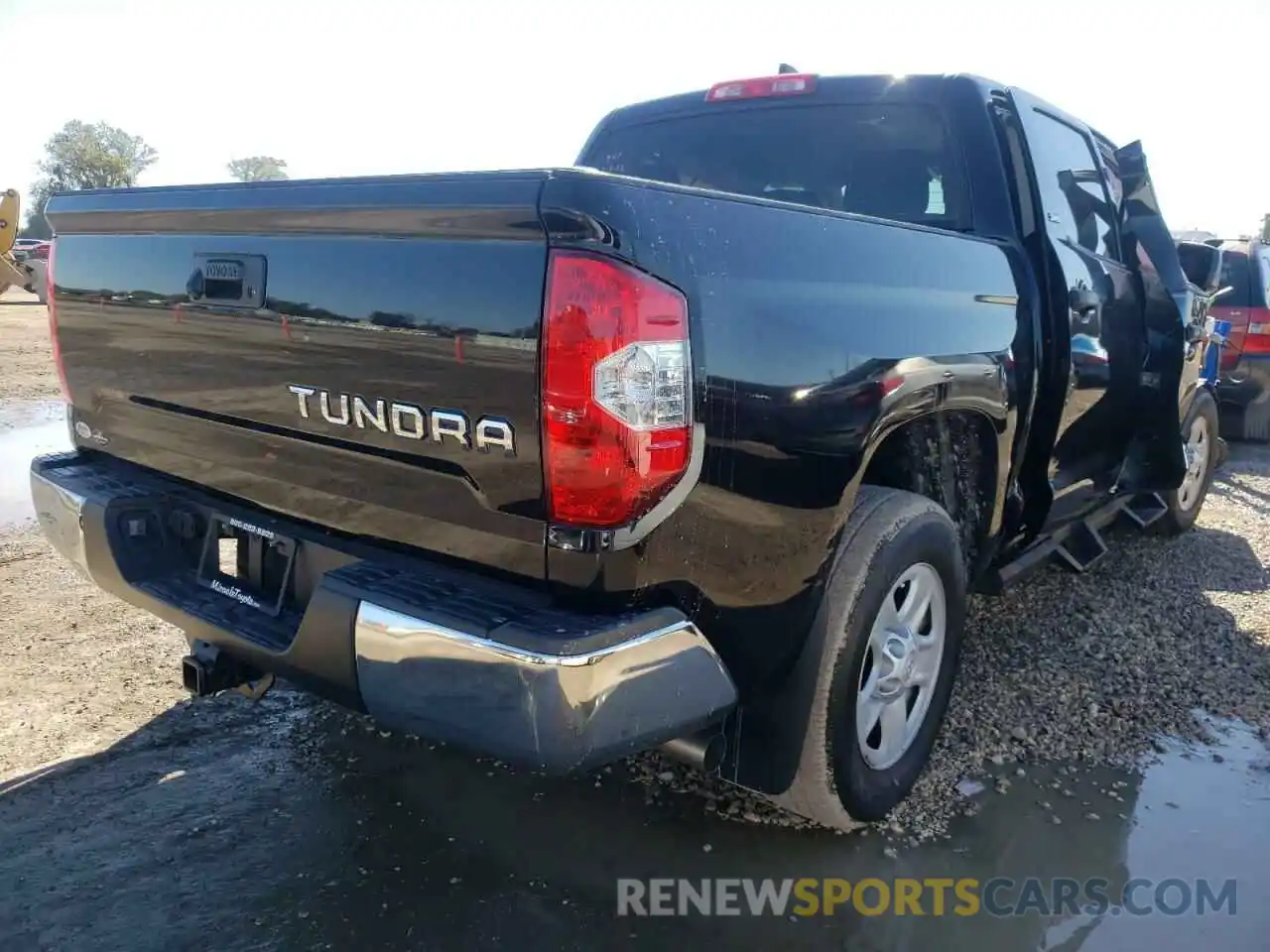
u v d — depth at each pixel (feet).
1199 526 20.63
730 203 7.07
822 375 7.57
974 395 9.57
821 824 9.27
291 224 7.59
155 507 9.67
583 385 6.16
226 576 9.32
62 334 10.45
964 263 9.75
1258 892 8.74
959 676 12.71
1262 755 11.10
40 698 11.71
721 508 6.93
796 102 12.66
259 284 7.90
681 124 13.61
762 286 7.14
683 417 6.51
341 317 7.32
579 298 6.12
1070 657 13.46
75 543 9.76
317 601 7.29
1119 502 15.70
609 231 6.15
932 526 9.25
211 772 10.27
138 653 13.03
